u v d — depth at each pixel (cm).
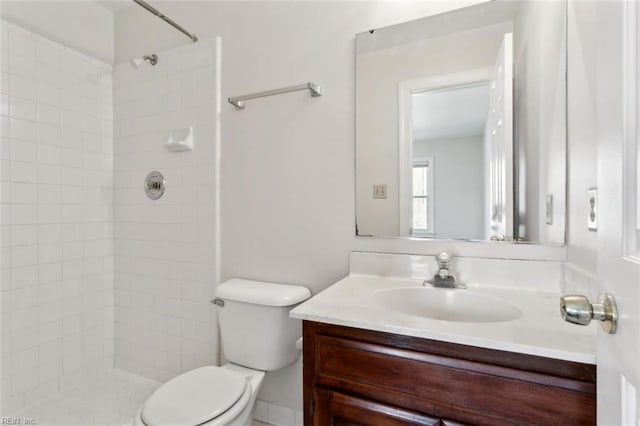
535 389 69
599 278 53
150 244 185
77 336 182
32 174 164
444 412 76
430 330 77
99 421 151
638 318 39
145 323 188
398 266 130
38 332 166
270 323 132
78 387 178
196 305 171
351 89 138
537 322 82
